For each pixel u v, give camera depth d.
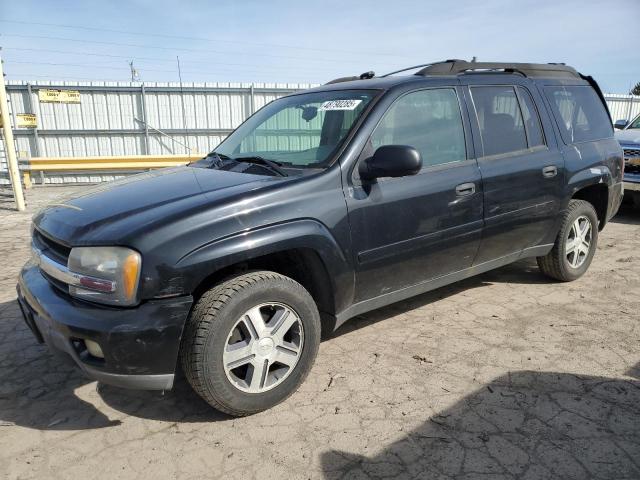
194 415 2.76
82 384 3.09
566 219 4.29
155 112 13.37
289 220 2.69
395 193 3.10
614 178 4.68
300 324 2.78
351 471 2.28
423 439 2.48
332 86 3.74
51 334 2.51
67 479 2.28
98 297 2.39
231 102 13.80
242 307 2.53
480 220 3.56
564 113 4.34
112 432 2.62
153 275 2.34
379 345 3.46
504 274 4.88
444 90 3.52
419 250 3.27
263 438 2.53
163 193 2.81
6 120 8.70
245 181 2.85
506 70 4.07
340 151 2.98
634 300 4.18
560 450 2.37
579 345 3.41
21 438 2.58
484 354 3.31
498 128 3.78
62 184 12.90
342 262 2.90
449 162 3.44
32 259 3.11
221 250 2.47
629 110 17.77
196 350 2.45
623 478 2.19
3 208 9.41
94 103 12.95
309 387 2.97
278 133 3.59
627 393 2.83
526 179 3.83
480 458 2.33
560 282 4.63
